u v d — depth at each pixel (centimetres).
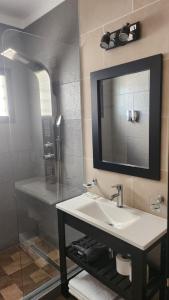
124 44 148
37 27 220
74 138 200
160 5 128
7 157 229
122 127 160
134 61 143
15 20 225
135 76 147
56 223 202
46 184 210
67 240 190
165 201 141
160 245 139
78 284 162
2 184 227
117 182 170
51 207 204
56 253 197
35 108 208
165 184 140
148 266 144
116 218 161
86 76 181
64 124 205
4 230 233
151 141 141
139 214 150
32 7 206
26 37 189
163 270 136
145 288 121
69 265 187
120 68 152
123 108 158
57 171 210
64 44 192
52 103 207
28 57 194
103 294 151
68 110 200
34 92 206
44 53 197
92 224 142
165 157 138
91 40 172
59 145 208
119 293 132
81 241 176
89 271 151
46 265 197
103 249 161
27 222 209
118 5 150
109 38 152
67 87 196
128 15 145
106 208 168
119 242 127
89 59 176
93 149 183
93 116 178
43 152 208
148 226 133
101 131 175
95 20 167
